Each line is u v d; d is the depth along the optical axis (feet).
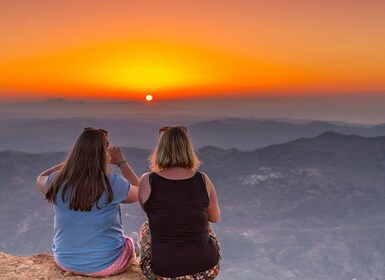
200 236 17.11
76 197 17.52
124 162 19.39
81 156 17.60
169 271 16.89
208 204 17.28
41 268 20.45
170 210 16.74
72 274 19.24
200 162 17.75
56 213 18.52
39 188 18.70
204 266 17.15
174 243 16.87
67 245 18.62
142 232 19.36
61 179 17.76
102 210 18.22
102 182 17.67
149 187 17.08
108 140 18.90
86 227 18.29
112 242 18.97
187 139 17.42
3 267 20.58
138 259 22.08
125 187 18.22
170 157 17.10
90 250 18.56
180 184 16.98
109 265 18.97
